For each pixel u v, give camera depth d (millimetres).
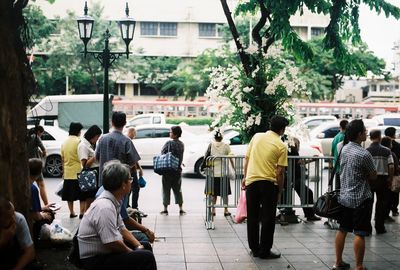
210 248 7773
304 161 9734
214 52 44312
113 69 44594
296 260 7109
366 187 6324
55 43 41125
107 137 8117
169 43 56875
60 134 17844
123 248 4457
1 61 5332
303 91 9703
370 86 59406
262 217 7180
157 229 9172
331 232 9000
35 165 6871
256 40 10477
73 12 42219
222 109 9859
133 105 34375
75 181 10195
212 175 9492
